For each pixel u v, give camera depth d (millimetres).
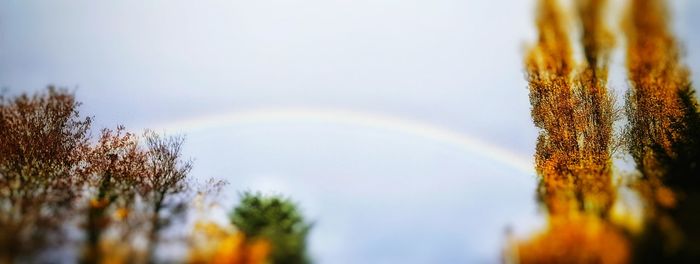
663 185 22844
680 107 25844
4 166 28391
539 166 30047
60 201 23203
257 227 21844
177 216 22797
